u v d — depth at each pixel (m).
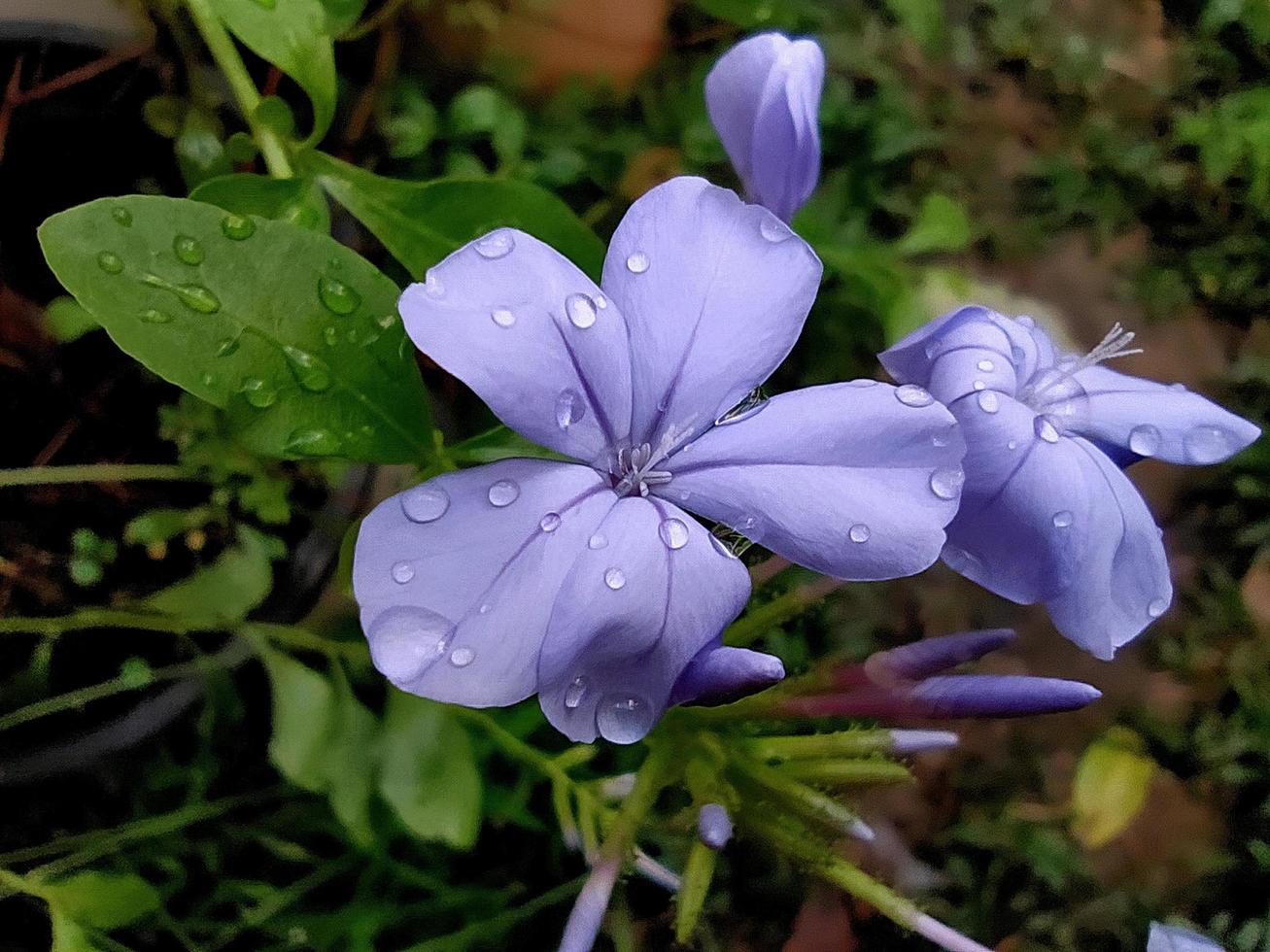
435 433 0.05
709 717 0.05
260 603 0.06
